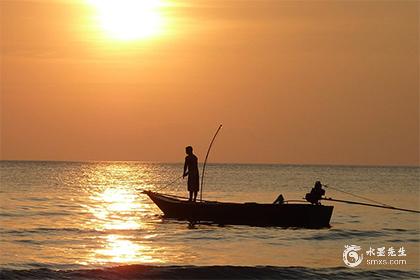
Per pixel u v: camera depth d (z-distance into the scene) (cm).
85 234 6575
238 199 11694
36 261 5216
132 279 4697
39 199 10938
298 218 6781
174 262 5231
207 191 13962
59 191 13212
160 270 4834
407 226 7550
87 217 8112
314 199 6831
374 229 7188
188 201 7250
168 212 7475
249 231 6719
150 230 6788
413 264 5347
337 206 10356
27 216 8194
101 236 6444
